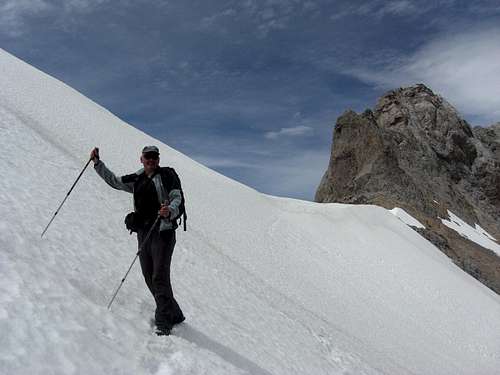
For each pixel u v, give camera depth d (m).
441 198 102.62
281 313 15.91
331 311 26.88
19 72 42.50
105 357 5.30
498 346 33.66
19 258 6.52
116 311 6.78
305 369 10.89
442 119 127.12
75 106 42.47
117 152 34.84
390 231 50.19
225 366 7.04
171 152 51.50
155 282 6.77
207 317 9.67
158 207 6.80
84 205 13.31
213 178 47.44
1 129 16.67
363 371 14.78
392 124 124.62
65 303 5.90
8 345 4.48
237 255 27.42
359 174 101.19
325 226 44.84
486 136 142.12
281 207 47.69
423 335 30.75
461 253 76.50
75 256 8.40
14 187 11.07
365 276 36.88
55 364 4.64
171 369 5.91
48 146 18.62
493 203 117.88
